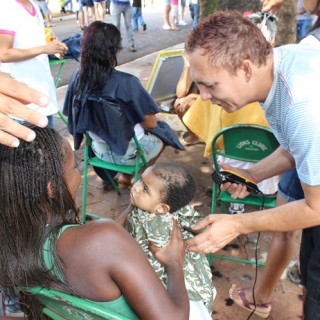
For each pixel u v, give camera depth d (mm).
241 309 2238
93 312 962
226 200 2285
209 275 1641
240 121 2592
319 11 1617
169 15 9844
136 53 7746
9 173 968
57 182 1010
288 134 1250
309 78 1202
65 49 2826
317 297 1571
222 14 1286
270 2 2734
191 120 3037
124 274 951
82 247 958
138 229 1596
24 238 1003
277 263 1992
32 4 2729
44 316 1216
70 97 2727
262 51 1220
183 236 1639
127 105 2473
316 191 1241
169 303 1004
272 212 1404
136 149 2658
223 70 1223
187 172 1619
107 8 12141
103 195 3305
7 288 1132
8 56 2574
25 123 1017
